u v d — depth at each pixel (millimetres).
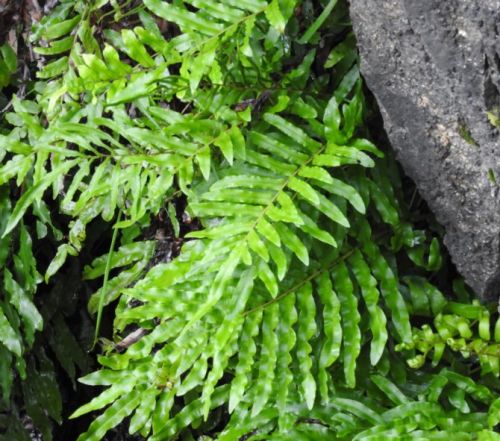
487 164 759
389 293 807
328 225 812
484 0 698
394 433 778
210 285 803
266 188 785
